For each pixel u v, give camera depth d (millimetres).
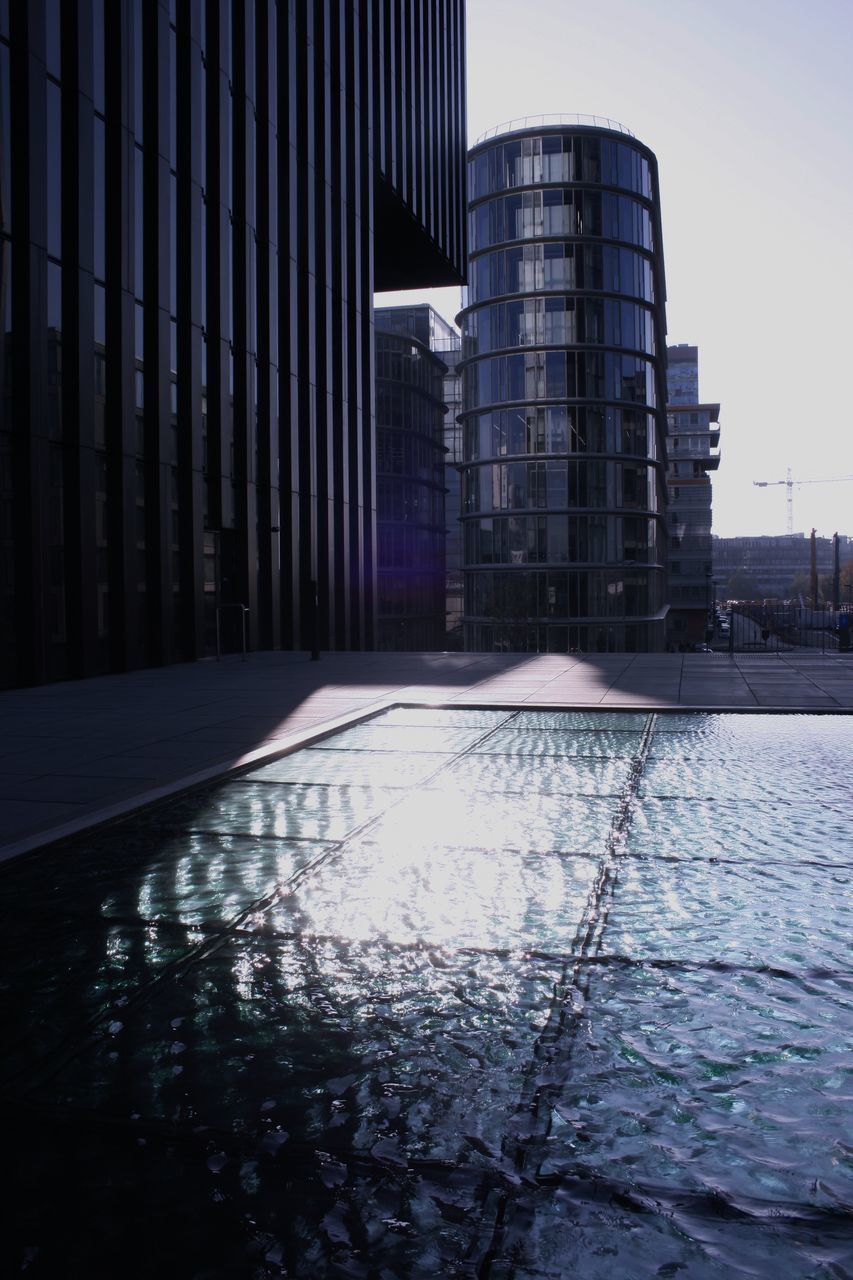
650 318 58125
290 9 25000
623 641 56406
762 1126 2824
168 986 3826
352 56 30234
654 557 58062
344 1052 3283
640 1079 3090
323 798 7117
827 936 4309
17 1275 2230
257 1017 3549
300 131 26047
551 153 56031
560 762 8477
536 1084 3062
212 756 8492
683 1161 2654
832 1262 2252
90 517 16172
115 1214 2449
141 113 17781
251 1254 2299
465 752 9016
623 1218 2414
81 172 15820
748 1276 2211
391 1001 3672
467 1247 2318
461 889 4984
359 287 30406
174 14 19016
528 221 56250
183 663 19125
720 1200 2482
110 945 4258
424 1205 2473
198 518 19625
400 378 71750
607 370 56219
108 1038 3398
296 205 25688
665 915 4586
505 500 56781
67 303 15664
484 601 57656
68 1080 3115
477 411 57844
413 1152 2701
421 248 43000
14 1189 2557
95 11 16297
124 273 17031
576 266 55969
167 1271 2244
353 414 29766
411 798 7105
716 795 7141
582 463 55938
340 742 9648
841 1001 3648
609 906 4719
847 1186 2539
